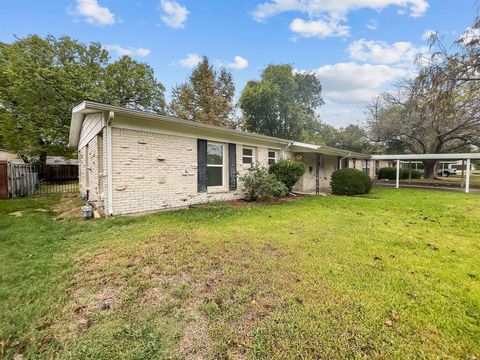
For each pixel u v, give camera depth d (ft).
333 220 18.61
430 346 5.74
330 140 84.79
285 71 74.64
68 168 61.93
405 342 5.85
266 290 8.12
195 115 75.46
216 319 6.70
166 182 22.06
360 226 16.85
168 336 6.10
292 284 8.52
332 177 39.29
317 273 9.42
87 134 27.37
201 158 25.21
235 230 15.39
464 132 53.67
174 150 22.66
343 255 11.35
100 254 11.34
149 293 8.02
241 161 30.48
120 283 8.67
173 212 20.90
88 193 27.99
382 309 7.09
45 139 50.62
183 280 8.84
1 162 33.58
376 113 67.56
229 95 80.79
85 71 51.55
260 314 6.87
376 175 79.41
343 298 7.66
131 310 7.13
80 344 5.88
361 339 5.91
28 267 10.16
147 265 10.07
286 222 17.72
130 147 19.56
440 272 9.67
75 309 7.24
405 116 59.36
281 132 77.00
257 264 10.18
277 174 32.55
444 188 49.67
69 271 9.66
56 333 6.29
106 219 17.85
